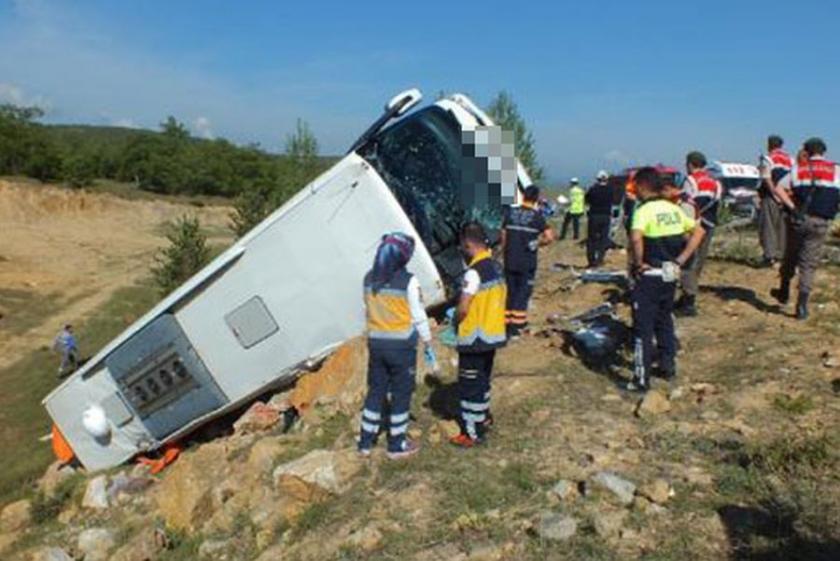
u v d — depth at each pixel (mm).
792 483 5316
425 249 8266
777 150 10680
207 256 27562
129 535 7781
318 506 5984
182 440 10078
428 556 5051
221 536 6430
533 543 4969
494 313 6305
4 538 8969
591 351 8359
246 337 8898
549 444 6367
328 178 8375
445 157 8867
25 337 29297
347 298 8570
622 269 13297
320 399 8023
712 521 4977
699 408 6801
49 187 63969
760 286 10719
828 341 8133
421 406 7477
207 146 81062
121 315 32562
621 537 4910
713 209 9375
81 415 10023
